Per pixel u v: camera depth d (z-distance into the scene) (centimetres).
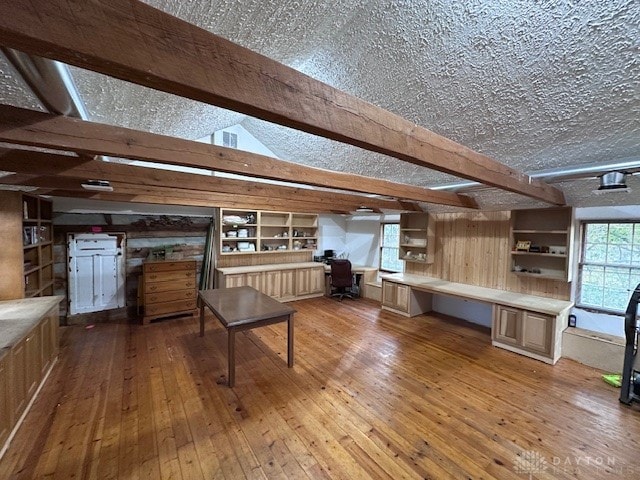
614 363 324
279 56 199
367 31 190
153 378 306
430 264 556
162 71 69
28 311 287
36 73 105
